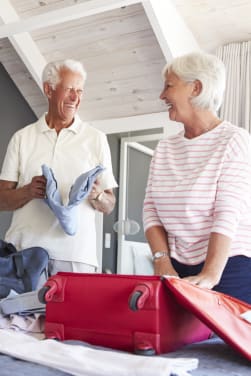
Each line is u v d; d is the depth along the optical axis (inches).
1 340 39.8
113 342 40.3
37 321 53.3
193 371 33.8
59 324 43.3
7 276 71.8
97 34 132.9
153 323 38.5
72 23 131.9
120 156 149.9
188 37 130.7
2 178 84.0
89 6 111.9
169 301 40.2
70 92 83.4
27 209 81.1
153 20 117.1
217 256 53.9
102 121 154.6
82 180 76.7
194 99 61.4
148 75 137.5
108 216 149.5
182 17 127.3
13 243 81.2
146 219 64.9
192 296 39.9
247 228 58.5
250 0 117.3
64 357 34.0
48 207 80.4
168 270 59.4
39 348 37.0
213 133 61.3
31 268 72.8
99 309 41.3
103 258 148.6
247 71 126.8
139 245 143.6
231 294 56.7
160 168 64.6
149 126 146.0
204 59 61.8
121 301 40.2
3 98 153.2
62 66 84.0
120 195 148.4
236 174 57.9
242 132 60.2
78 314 42.3
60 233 79.9
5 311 54.4
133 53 134.0
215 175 58.7
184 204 59.7
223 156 58.7
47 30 136.6
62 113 83.7
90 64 142.2
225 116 127.8
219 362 37.5
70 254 79.4
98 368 31.4
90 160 83.7
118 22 127.6
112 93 146.4
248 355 37.5
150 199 65.7
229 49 130.5
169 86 63.2
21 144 84.7
